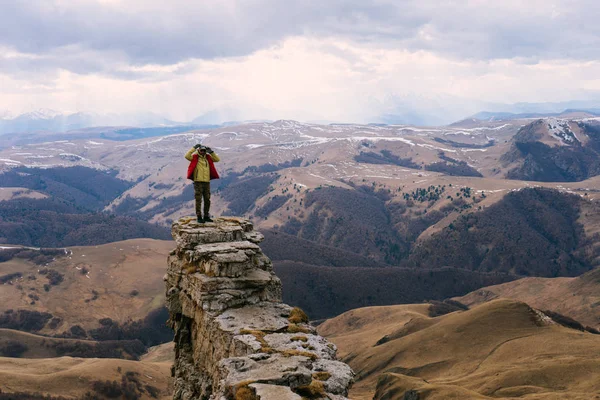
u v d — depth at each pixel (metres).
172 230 31.14
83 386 178.38
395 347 198.88
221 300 24.53
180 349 28.38
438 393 126.75
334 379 17.31
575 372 130.25
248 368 17.52
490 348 171.00
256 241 29.22
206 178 30.22
